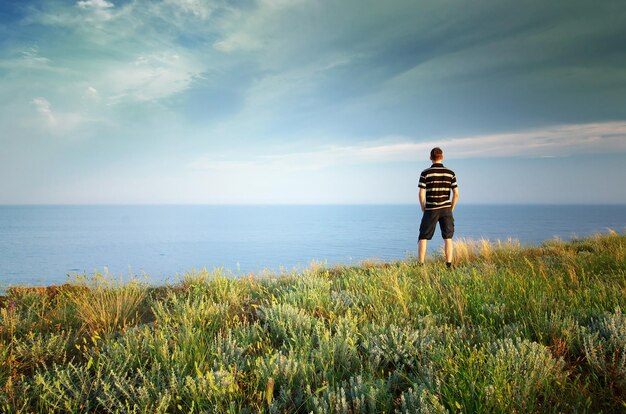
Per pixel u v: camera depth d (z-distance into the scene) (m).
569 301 4.23
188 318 3.91
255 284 5.96
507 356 2.66
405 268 7.00
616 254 7.15
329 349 2.89
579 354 3.03
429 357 2.90
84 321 4.14
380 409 2.29
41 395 2.38
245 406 2.34
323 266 8.06
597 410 2.21
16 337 3.69
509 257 8.34
